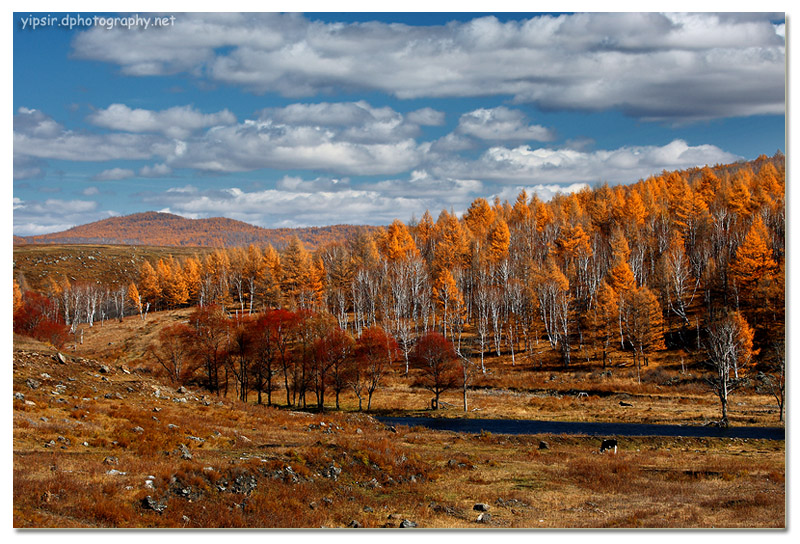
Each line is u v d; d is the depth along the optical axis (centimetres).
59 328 10019
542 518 2330
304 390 7250
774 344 7169
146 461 2341
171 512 1920
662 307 9688
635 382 7569
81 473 2077
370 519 2214
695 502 2611
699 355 7950
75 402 3219
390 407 7206
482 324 10156
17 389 3188
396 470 2948
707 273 8875
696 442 4372
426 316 10756
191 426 3209
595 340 9312
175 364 7606
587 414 6250
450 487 2847
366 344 7238
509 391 7762
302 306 10712
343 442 3153
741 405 6331
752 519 2295
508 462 3566
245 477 2322
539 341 9950
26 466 2059
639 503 2602
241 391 7375
